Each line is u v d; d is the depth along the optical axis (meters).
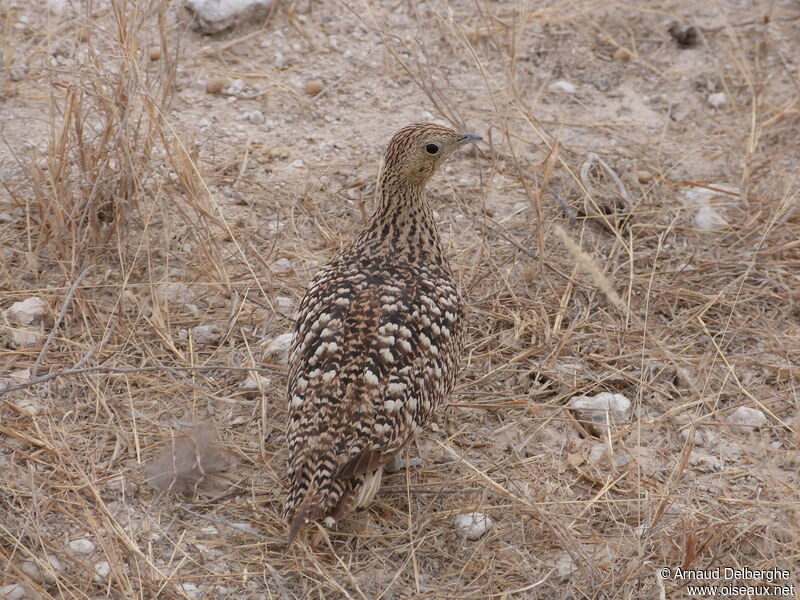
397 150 10.46
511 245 13.78
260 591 9.22
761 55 17.84
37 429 10.52
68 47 15.95
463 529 9.91
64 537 9.52
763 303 13.09
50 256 12.84
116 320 12.07
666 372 12.10
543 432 11.23
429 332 9.68
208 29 16.89
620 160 15.41
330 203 14.31
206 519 9.83
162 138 12.65
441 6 17.92
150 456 10.48
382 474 10.46
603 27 18.39
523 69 17.17
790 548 9.54
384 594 9.24
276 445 10.77
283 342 11.85
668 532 9.97
